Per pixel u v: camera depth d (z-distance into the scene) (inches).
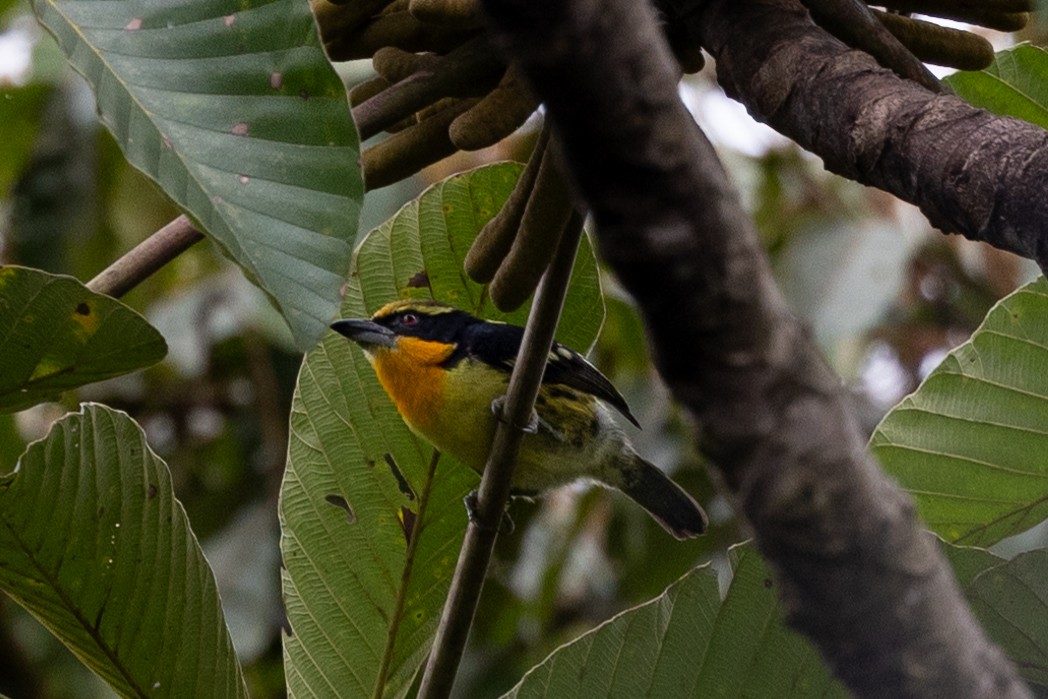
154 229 469.7
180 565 206.4
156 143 150.6
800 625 96.3
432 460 257.4
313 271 146.9
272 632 466.6
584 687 211.2
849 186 488.1
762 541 94.4
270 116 152.8
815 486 91.6
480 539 204.2
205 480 498.3
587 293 271.0
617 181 88.8
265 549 464.4
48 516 196.2
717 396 91.5
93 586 201.9
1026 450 252.2
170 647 208.1
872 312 427.5
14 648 452.4
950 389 253.4
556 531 501.4
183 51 155.3
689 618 209.2
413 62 188.7
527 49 86.9
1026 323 248.1
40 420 497.7
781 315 92.4
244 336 476.4
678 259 89.1
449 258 278.1
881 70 158.4
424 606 250.2
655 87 87.8
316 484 256.1
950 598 95.7
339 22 197.3
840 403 93.5
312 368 262.2
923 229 488.1
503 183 268.7
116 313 187.6
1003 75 248.2
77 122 477.7
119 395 498.3
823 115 158.2
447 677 206.8
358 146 151.7
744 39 168.9
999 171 138.6
